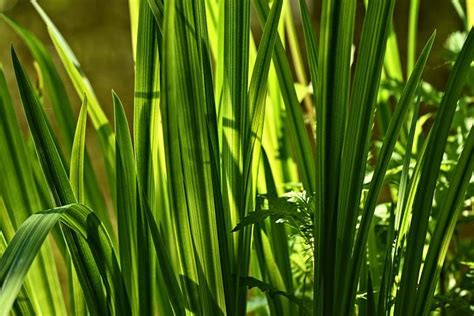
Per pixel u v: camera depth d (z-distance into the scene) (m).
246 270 1.28
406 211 1.25
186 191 1.20
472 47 1.18
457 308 1.36
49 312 1.31
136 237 1.26
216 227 1.20
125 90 5.96
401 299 1.21
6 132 1.32
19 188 1.32
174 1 1.15
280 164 1.56
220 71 1.33
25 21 5.88
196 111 1.18
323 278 1.19
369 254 1.36
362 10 4.76
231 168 1.24
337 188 1.18
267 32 1.21
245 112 1.23
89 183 1.45
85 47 5.98
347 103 1.16
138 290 1.26
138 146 1.23
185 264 1.23
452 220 1.21
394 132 1.19
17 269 1.05
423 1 5.34
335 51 1.15
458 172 1.20
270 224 1.41
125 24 6.05
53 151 1.21
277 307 1.37
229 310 1.22
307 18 1.23
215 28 1.50
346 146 1.17
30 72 5.65
